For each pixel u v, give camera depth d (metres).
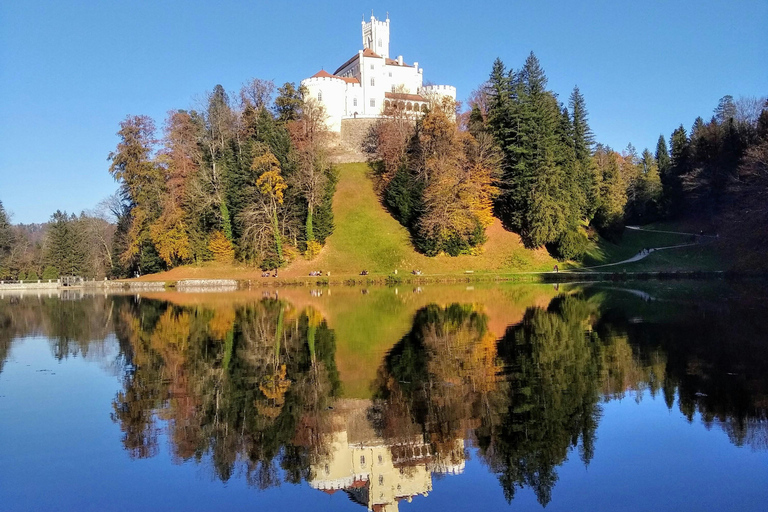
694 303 32.47
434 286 51.62
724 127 81.50
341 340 21.44
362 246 65.25
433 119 67.44
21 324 28.97
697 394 13.19
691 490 8.47
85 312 34.75
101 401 13.58
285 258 61.91
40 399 13.77
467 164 66.00
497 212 71.62
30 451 10.41
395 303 35.47
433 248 63.16
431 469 9.46
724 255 60.09
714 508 7.90
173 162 62.72
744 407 12.18
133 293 53.56
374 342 20.84
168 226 60.66
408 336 21.95
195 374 16.23
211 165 65.88
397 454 10.08
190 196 61.25
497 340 20.66
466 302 35.34
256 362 17.77
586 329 22.92
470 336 21.69
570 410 12.18
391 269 61.84
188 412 12.61
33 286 71.56
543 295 39.88
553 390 13.71
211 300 41.12
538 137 64.06
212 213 64.19
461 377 15.12
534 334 21.84
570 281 56.12
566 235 63.06
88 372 16.78
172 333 24.28
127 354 19.59
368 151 87.75
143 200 62.22
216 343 21.39
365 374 15.76
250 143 63.62
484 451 10.12
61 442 10.86
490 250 65.88
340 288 51.19
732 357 17.08
